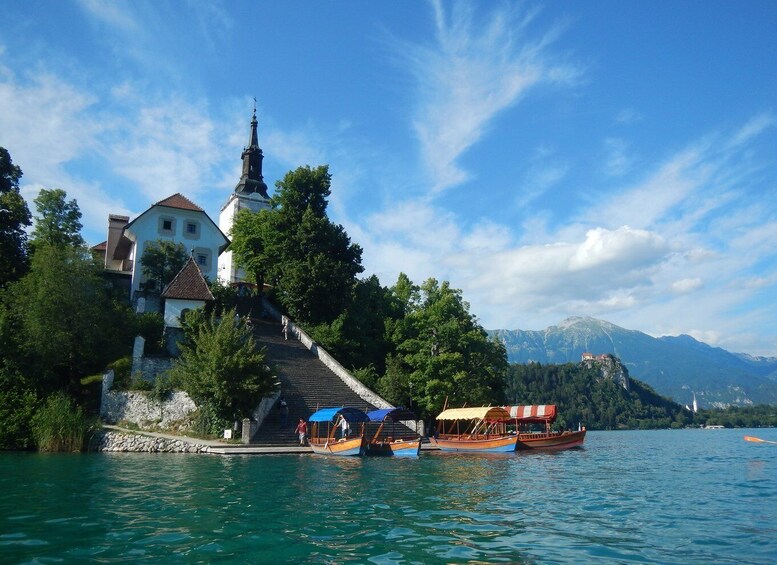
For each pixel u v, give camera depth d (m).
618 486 21.91
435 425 47.75
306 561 10.63
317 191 65.38
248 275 68.19
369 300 62.38
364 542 12.07
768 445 59.31
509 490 20.09
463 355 50.72
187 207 63.03
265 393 34.88
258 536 12.42
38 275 39.69
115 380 38.12
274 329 55.47
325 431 36.50
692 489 21.44
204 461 27.36
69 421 32.34
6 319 36.75
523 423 51.28
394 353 55.81
